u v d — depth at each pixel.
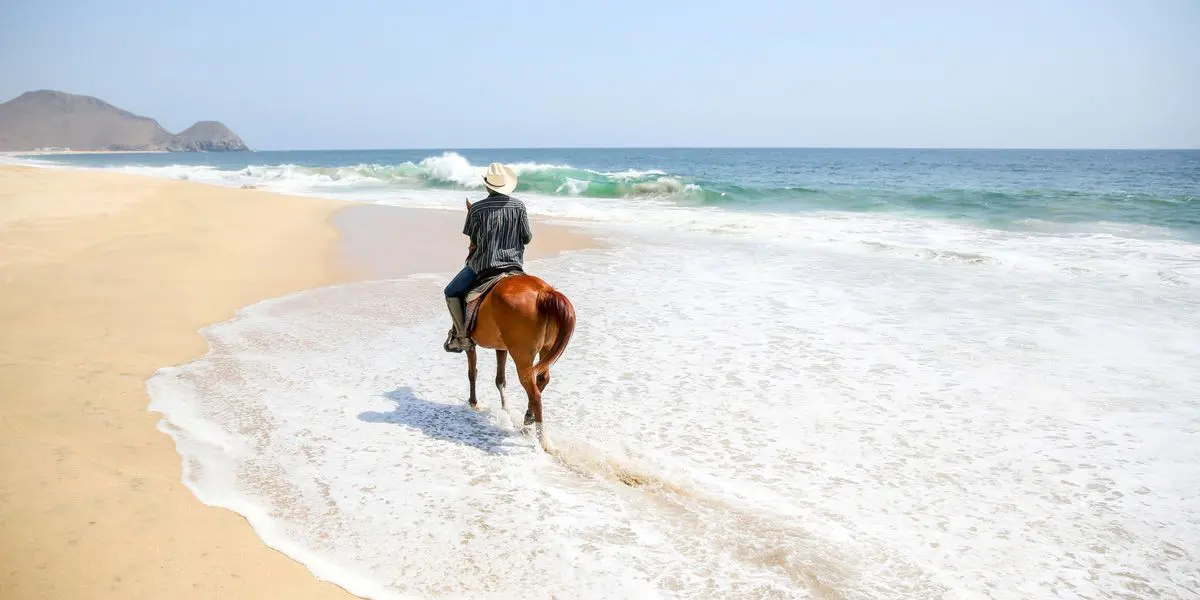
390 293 10.68
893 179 49.81
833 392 6.57
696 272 12.15
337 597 3.68
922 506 4.61
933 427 5.80
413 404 6.36
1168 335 8.21
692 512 4.53
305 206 20.30
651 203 26.03
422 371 7.25
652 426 5.85
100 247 12.80
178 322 8.80
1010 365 7.26
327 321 9.11
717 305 9.82
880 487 4.85
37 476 4.54
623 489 4.84
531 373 5.32
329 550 4.09
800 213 22.30
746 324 8.85
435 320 9.15
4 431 5.21
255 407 6.20
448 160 38.22
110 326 8.37
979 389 6.61
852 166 82.12
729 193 28.05
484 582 3.82
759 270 12.29
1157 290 10.54
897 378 6.92
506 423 5.96
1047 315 9.18
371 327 8.83
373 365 7.41
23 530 3.95
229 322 9.03
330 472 5.02
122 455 5.11
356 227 17.27
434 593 3.73
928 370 7.14
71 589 3.53
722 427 5.82
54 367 6.82
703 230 17.52
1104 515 4.49
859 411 6.13
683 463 5.20
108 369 6.94
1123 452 5.32
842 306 9.73
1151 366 7.17
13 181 20.22
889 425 5.84
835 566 3.96
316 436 5.62
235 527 4.26
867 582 3.83
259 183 38.09
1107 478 4.94
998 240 15.79
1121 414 6.01
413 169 39.53
